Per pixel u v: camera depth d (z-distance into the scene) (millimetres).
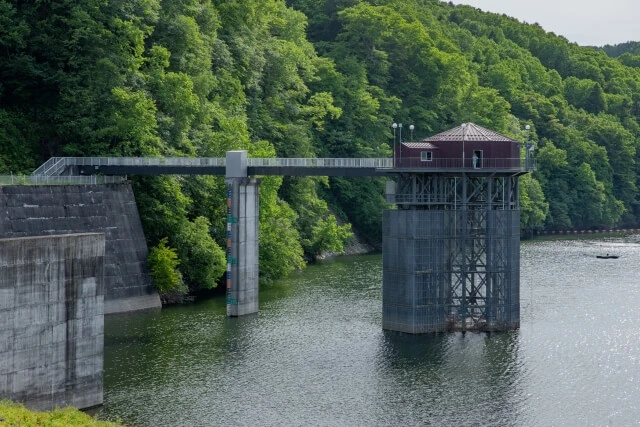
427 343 106375
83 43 135875
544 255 186375
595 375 93938
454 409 83312
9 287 76000
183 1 156500
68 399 81062
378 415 81562
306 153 190375
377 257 191625
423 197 112812
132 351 102062
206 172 125250
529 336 109812
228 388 88688
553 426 79312
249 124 178250
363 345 105312
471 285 113250
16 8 139625
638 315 121875
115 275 125875
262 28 192250
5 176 115125
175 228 137500
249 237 123875
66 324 80750
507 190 113938
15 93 136750
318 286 146750
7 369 76188
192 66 153750
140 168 127875
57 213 119000
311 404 84312
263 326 115375
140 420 79312
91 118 134000
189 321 118625
